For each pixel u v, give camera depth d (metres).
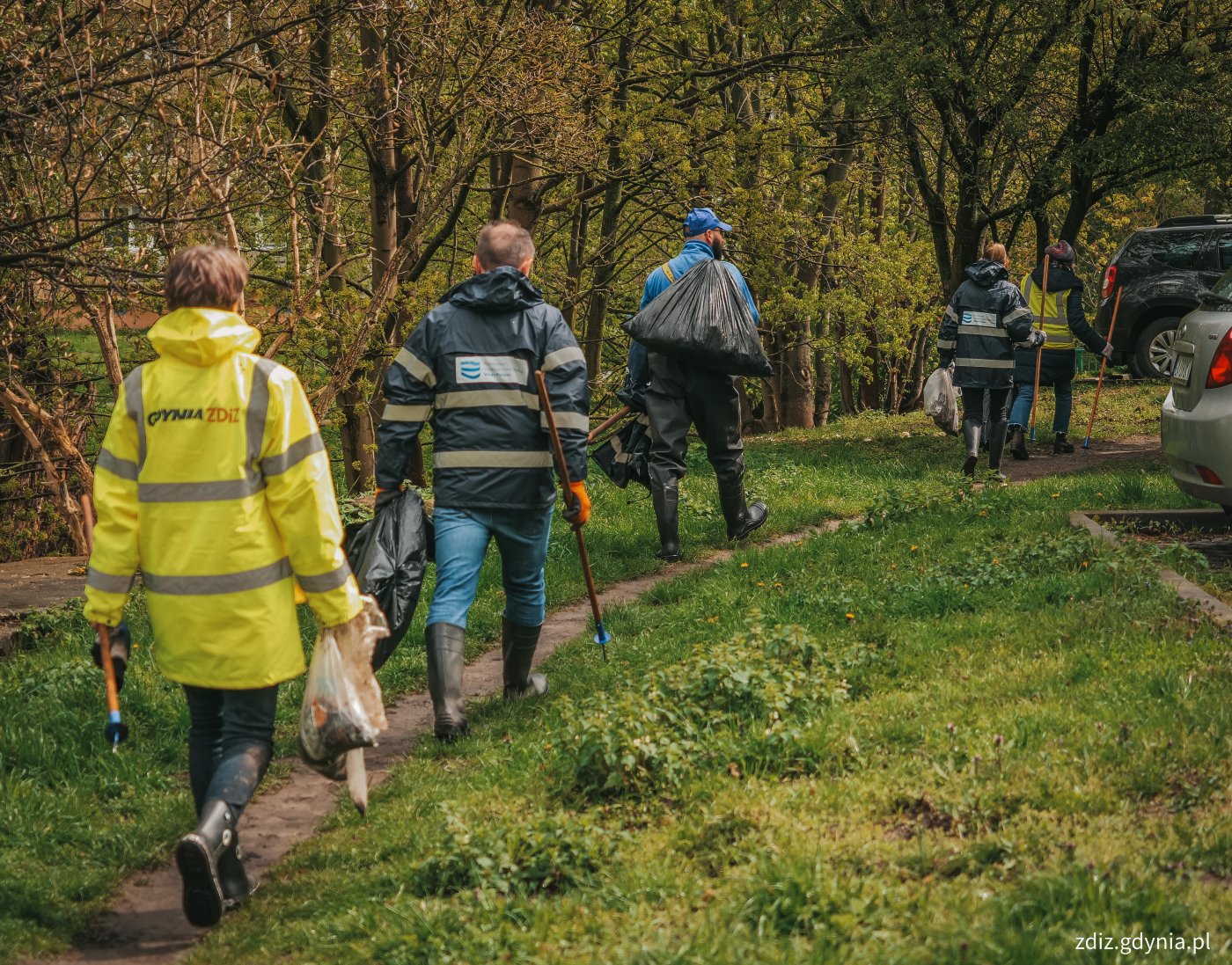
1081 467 11.72
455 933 3.28
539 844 3.65
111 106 7.74
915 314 22.80
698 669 4.86
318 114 12.86
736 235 16.12
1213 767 3.68
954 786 3.74
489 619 7.02
